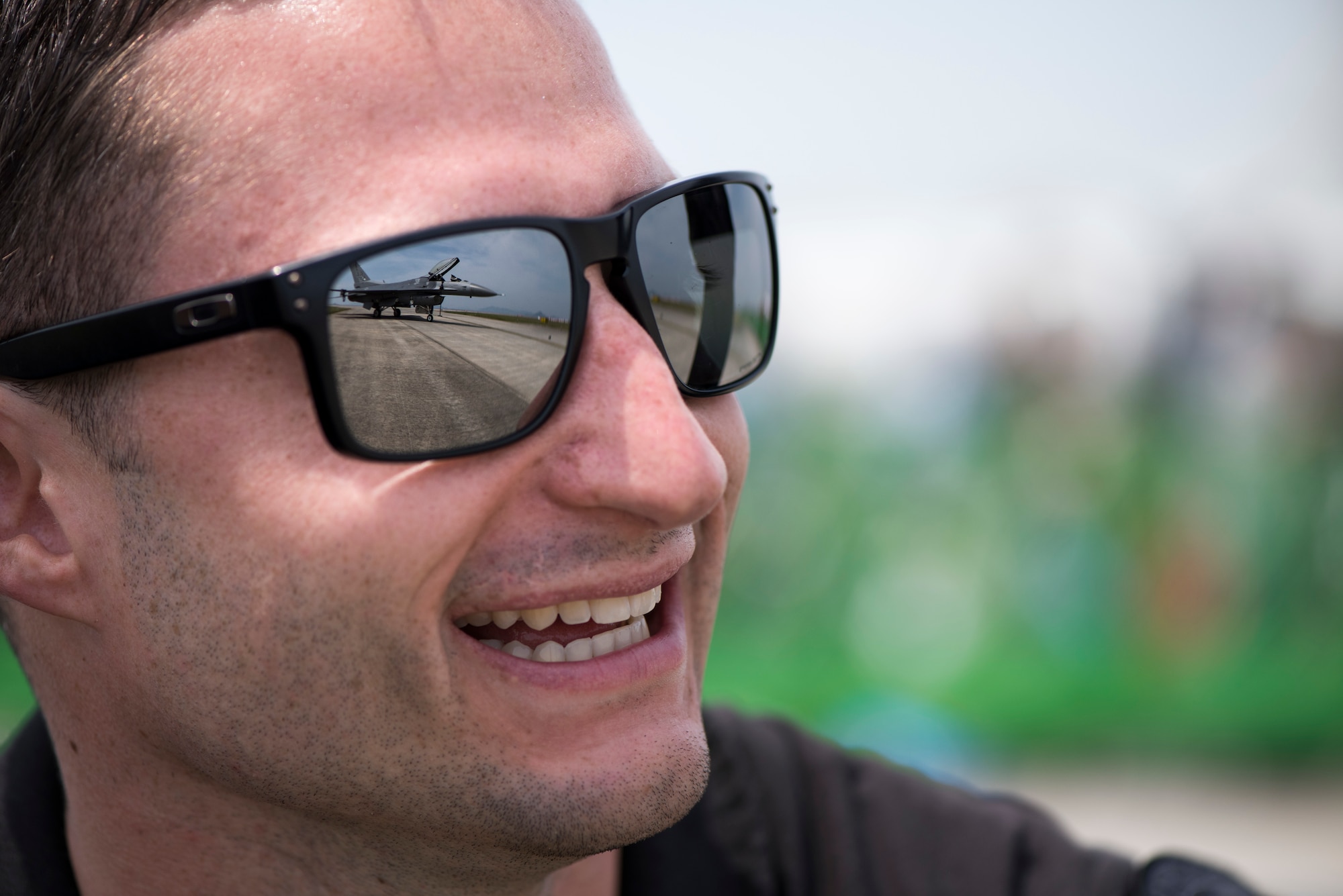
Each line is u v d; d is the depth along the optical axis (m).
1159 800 5.71
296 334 1.03
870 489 6.62
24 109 1.18
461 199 1.07
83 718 1.29
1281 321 6.64
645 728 1.20
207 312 1.04
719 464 1.14
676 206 1.25
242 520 1.08
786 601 6.52
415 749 1.11
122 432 1.11
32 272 1.17
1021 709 6.30
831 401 6.72
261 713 1.12
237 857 1.27
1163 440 6.61
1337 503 6.45
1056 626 6.46
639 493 1.08
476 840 1.16
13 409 1.16
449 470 1.07
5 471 1.22
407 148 1.08
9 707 5.55
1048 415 6.66
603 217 1.14
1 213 1.19
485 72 1.13
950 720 6.31
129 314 1.07
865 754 1.91
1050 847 1.71
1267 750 6.13
